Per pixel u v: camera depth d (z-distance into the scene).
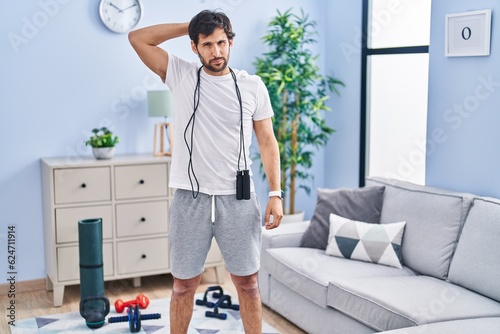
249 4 5.05
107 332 3.80
